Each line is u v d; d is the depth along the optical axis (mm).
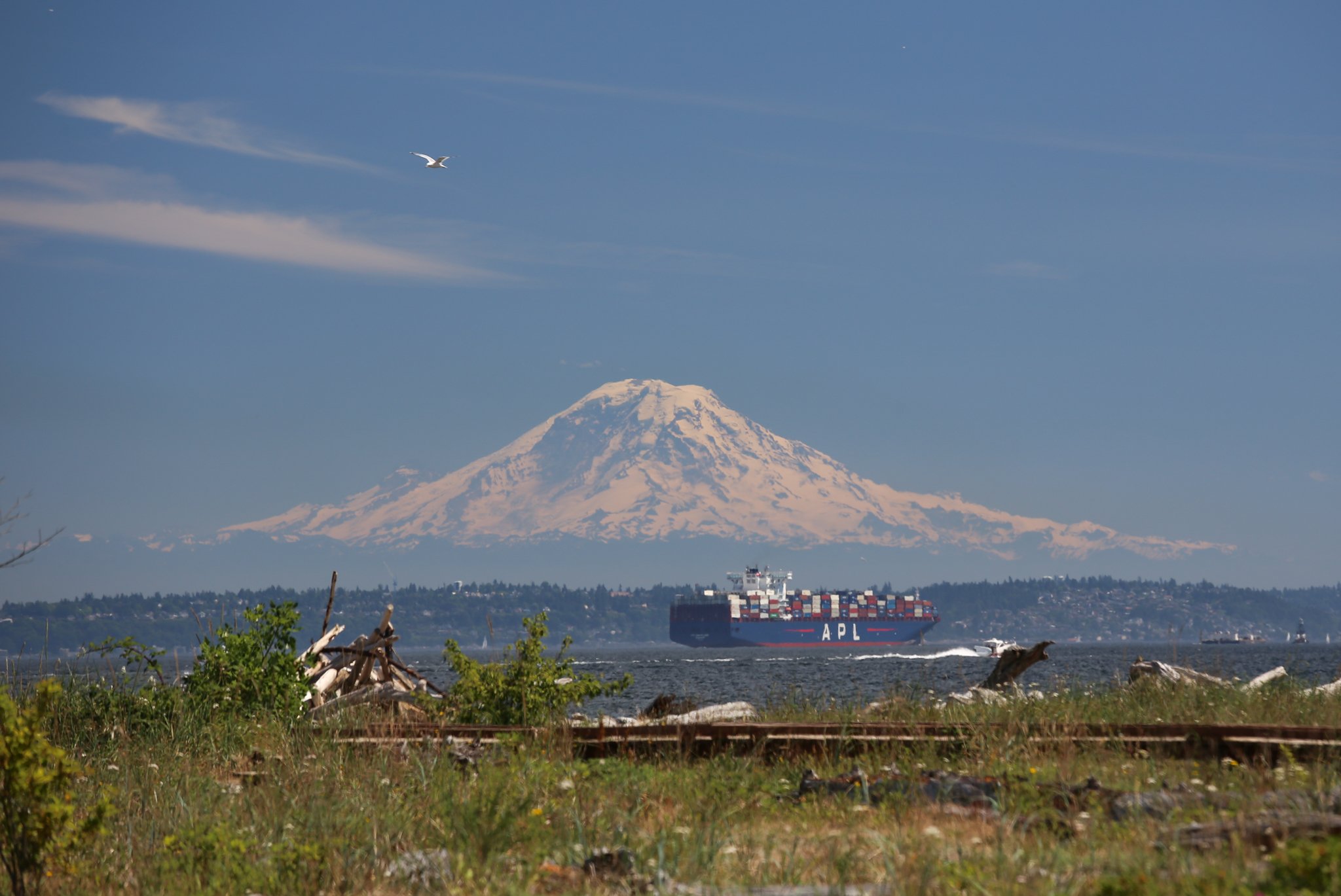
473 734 32156
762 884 17312
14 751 18062
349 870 18562
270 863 19109
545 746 29250
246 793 25188
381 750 28453
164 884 18859
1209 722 32812
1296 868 14688
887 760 28156
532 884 17578
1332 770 24266
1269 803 20281
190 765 29469
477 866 18547
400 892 17938
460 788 24078
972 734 29312
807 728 30344
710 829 20094
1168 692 39188
